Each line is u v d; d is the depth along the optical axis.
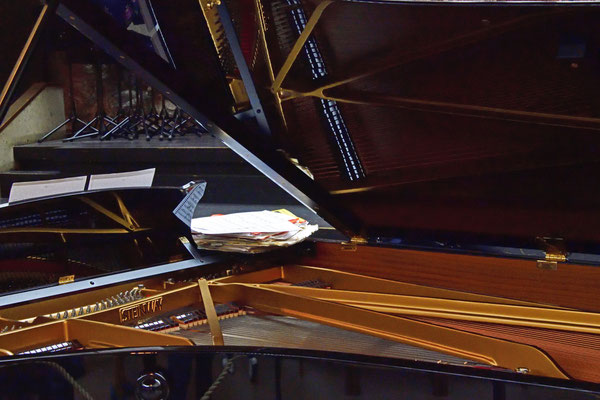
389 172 1.92
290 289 1.84
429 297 1.78
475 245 1.94
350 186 1.98
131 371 1.26
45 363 1.24
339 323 1.65
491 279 1.87
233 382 1.24
